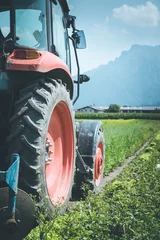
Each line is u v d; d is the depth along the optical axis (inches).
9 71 167.0
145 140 1228.5
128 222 187.6
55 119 191.5
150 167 437.1
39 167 151.8
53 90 168.6
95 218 190.5
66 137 207.6
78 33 255.0
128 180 375.9
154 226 191.5
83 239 165.6
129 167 501.4
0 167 179.3
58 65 177.0
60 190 198.8
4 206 135.7
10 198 133.8
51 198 185.2
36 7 185.8
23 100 160.4
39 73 170.6
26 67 158.9
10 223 133.3
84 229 174.6
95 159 293.6
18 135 151.3
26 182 149.6
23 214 138.5
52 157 193.3
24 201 138.8
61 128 202.8
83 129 289.3
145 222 198.1
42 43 187.3
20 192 138.9
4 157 180.5
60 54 219.6
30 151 149.9
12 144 150.9
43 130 154.6
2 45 181.3
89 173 279.9
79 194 286.0
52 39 194.4
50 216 169.8
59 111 191.6
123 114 4160.9
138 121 3545.8
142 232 183.3
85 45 259.3
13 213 134.2
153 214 212.5
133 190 269.7
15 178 134.4
